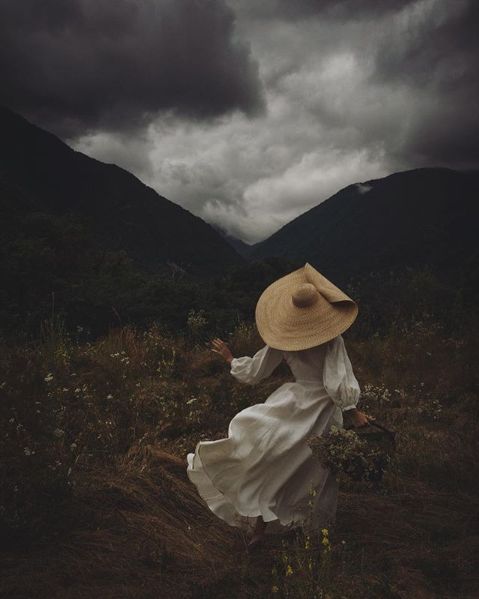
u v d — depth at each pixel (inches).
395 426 221.9
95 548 132.5
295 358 143.3
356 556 131.6
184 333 347.9
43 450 163.6
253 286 1285.7
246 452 136.2
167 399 229.9
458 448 193.2
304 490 138.9
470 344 307.1
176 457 181.2
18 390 194.4
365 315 377.4
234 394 242.2
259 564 131.1
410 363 298.2
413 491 168.2
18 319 814.5
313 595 111.3
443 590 120.6
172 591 118.4
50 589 116.7
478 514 152.3
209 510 156.0
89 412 203.8
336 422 142.0
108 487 156.2
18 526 132.6
